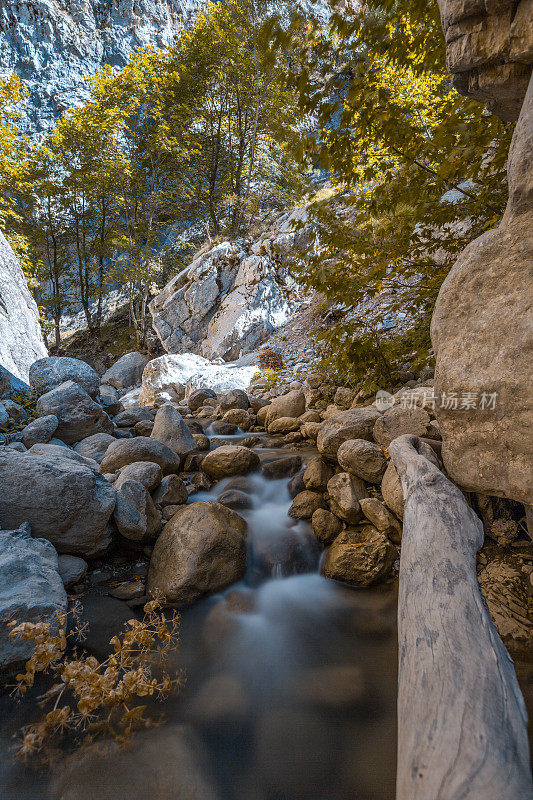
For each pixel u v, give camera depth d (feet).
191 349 44.14
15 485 9.14
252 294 40.91
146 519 10.48
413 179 9.91
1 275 26.09
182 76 51.98
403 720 3.96
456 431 6.39
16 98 47.78
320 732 6.07
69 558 9.43
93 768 5.41
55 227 61.11
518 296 5.68
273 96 49.32
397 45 8.34
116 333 65.26
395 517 10.28
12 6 76.13
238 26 49.93
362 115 9.04
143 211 57.93
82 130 52.65
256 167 56.95
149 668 7.23
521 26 5.30
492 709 3.68
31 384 18.49
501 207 10.12
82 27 80.89
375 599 9.08
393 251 10.89
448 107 9.30
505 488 5.83
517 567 8.14
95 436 15.37
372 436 12.26
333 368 18.85
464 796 3.04
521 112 5.58
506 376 5.65
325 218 10.43
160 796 5.12
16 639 6.90
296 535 10.94
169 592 8.84
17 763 5.48
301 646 7.86
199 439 16.63
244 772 5.45
